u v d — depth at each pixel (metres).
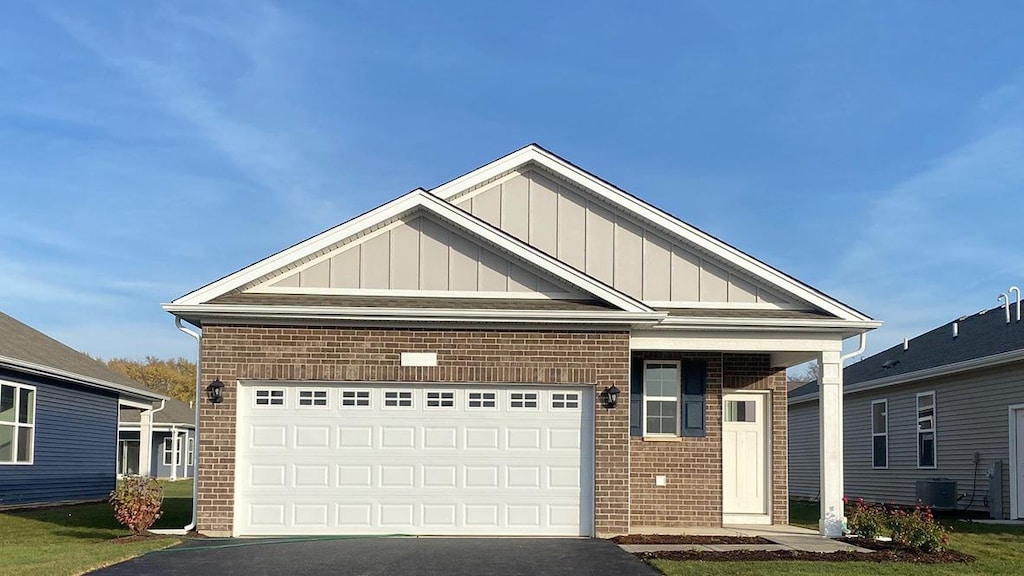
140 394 30.52
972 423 21.92
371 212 15.70
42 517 19.47
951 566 12.60
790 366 18.62
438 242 16.05
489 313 15.04
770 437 17.98
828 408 16.17
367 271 15.94
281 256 15.61
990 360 20.56
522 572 11.52
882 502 26.22
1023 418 20.05
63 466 25.00
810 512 23.27
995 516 20.39
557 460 15.39
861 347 16.45
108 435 28.47
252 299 15.42
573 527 15.27
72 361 26.75
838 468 15.99
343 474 15.20
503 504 15.28
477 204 17.62
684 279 17.39
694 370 17.77
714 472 17.58
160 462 47.38
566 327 15.44
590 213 17.59
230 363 15.08
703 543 14.59
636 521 17.39
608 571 11.70
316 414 15.25
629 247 17.52
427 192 15.76
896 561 13.04
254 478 15.09
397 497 15.21
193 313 14.91
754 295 17.33
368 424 15.30
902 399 25.47
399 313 15.00
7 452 21.88
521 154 17.53
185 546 13.54
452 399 15.44
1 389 21.59
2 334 23.38
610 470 15.23
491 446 15.37
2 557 12.16
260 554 12.77
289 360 15.15
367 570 11.50
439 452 15.31
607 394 15.31
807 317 16.45
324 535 14.99
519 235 17.56
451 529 15.19
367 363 15.23
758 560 12.90
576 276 15.70
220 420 14.95
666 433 17.67
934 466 23.59
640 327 15.84
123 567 11.61
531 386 15.49
